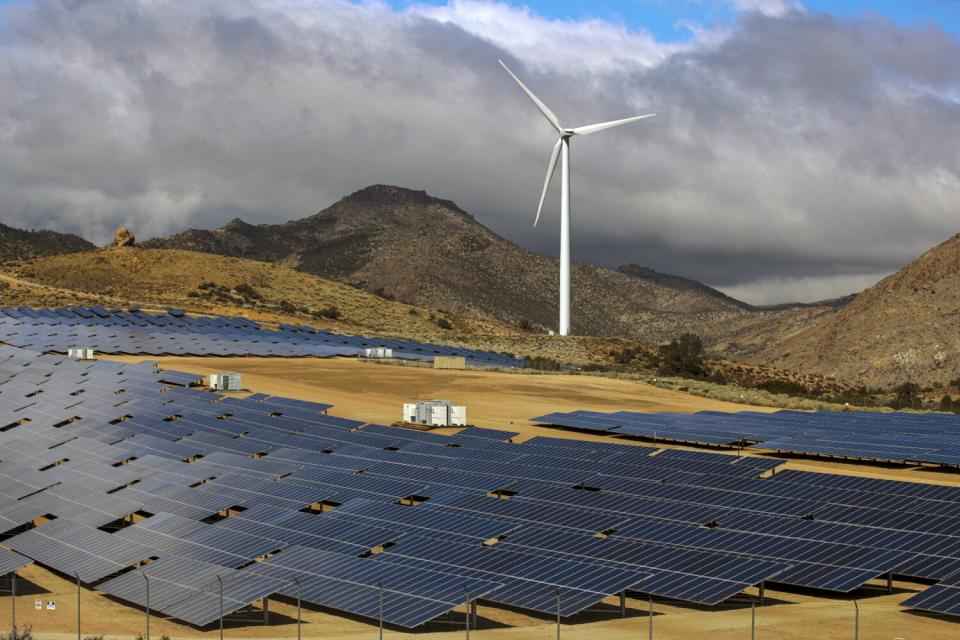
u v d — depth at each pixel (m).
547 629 46.34
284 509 63.22
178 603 48.69
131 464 78.62
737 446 93.94
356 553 54.28
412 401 119.88
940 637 43.50
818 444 87.44
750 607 48.97
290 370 141.62
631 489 66.00
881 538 51.28
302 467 75.31
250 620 49.16
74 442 88.62
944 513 55.94
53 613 51.31
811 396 171.75
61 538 61.34
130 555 56.59
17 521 66.50
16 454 87.56
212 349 158.25
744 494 62.47
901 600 49.75
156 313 193.25
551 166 187.75
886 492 60.81
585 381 142.12
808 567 49.03
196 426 93.69
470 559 51.16
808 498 60.94
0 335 162.75
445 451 79.94
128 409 102.31
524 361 179.75
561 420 103.25
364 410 112.56
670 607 49.44
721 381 193.00
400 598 46.31
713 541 53.06
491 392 127.56
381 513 61.53
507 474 71.62
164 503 67.38
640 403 124.50
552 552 52.78
